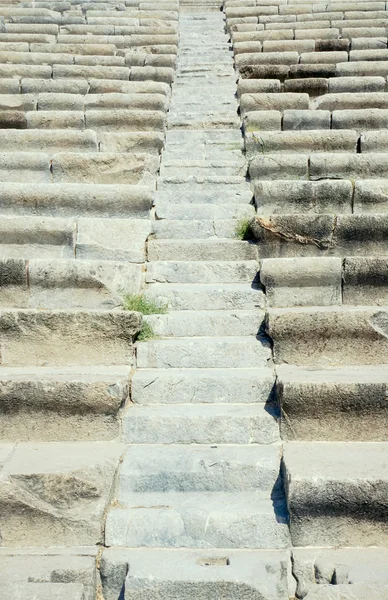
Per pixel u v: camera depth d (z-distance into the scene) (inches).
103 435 174.6
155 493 162.2
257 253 241.9
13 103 367.6
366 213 256.1
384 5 576.4
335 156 287.0
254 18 556.7
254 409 179.2
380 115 335.9
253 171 291.0
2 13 560.1
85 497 153.6
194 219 266.1
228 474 162.2
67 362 197.3
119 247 244.1
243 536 150.7
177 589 137.3
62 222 243.1
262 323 207.6
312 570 144.1
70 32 530.3
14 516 152.7
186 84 428.1
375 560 144.3
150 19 555.5
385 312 193.5
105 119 342.6
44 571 142.4
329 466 154.7
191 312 215.0
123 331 196.2
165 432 174.2
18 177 291.0
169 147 334.6
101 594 146.1
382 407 170.2
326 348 194.4
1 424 174.6
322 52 452.1
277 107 363.3
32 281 218.2
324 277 216.1
